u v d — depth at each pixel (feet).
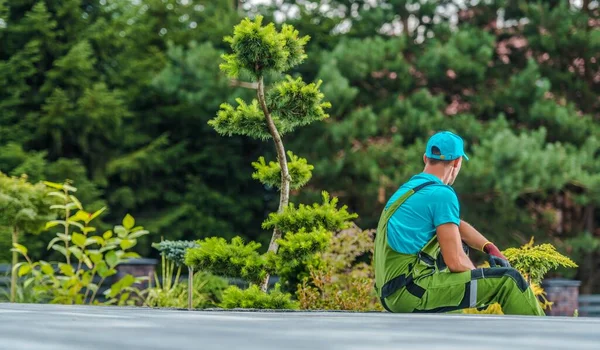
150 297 34.71
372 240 28.86
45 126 65.98
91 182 65.77
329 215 20.17
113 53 70.28
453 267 12.42
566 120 65.00
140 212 71.67
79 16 67.82
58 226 61.46
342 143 64.39
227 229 70.79
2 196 34.04
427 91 66.13
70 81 66.13
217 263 19.71
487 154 60.34
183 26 75.82
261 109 20.54
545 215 70.49
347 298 25.75
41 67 67.51
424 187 12.82
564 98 71.36
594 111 72.74
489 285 12.29
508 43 73.00
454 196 12.76
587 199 62.49
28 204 34.55
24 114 67.72
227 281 34.76
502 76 71.41
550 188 64.54
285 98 20.15
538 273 19.76
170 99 71.61
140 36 73.10
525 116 67.31
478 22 73.20
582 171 61.52
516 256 19.80
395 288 12.53
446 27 68.90
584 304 58.75
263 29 19.38
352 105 67.62
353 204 68.18
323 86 62.13
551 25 69.10
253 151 73.46
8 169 64.18
